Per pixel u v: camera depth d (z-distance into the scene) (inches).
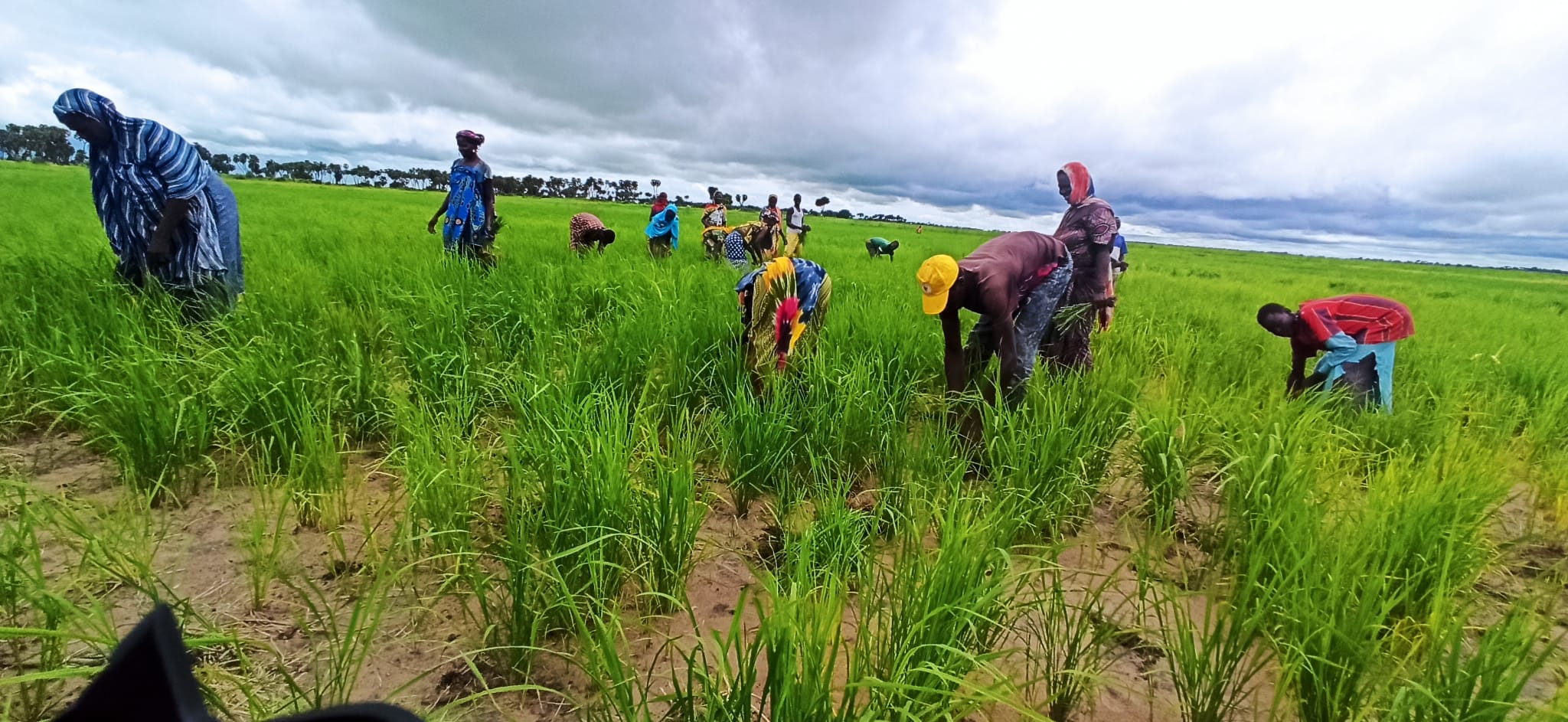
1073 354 218.7
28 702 78.8
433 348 186.1
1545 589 127.2
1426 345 334.0
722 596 116.0
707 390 186.2
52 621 81.7
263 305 212.4
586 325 243.8
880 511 127.4
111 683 36.9
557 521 110.6
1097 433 160.6
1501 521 151.6
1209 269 1302.9
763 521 141.9
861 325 239.9
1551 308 784.3
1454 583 110.0
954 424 170.7
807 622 83.7
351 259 348.8
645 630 105.4
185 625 92.6
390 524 125.5
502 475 136.1
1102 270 213.9
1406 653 101.6
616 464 115.2
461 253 338.0
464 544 110.4
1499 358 290.4
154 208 203.6
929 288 149.2
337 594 106.2
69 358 156.8
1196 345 285.6
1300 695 88.7
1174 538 140.2
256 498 131.3
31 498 121.2
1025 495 131.6
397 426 150.3
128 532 114.3
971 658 80.1
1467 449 163.2
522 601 93.3
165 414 130.3
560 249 506.9
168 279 205.9
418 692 88.9
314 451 126.3
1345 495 137.2
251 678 86.7
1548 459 174.7
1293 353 215.0
